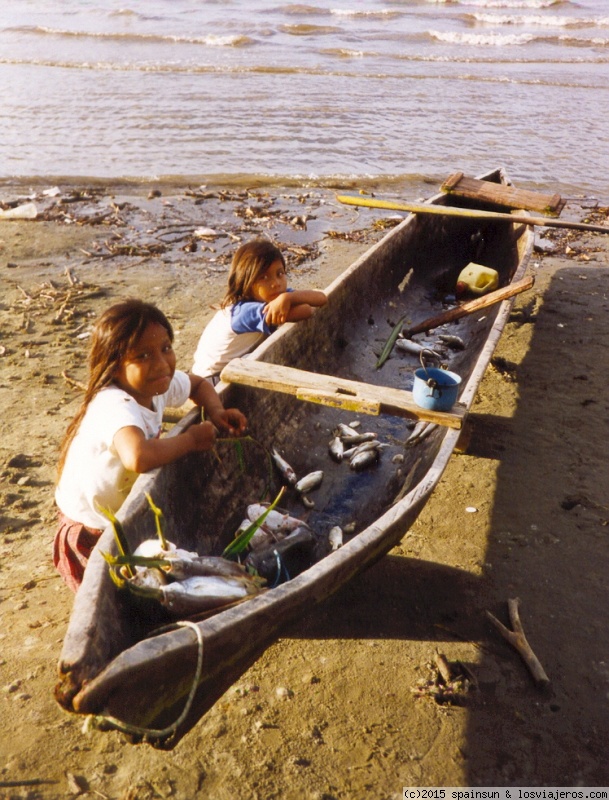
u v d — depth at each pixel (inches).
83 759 123.1
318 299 189.2
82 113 557.3
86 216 389.1
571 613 157.8
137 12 941.8
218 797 118.6
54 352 257.6
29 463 196.7
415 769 125.0
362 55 782.5
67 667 86.6
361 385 153.6
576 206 432.1
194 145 505.0
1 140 494.9
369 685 140.0
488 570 168.6
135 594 103.2
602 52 858.1
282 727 131.0
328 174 467.5
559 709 136.9
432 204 296.8
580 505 190.5
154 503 122.3
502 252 314.3
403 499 131.0
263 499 157.0
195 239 368.2
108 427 116.1
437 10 1039.0
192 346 263.9
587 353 270.1
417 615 156.4
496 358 264.4
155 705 95.7
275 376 154.6
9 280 315.9
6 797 116.2
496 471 203.5
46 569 161.8
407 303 283.7
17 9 947.3
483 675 143.1
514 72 740.7
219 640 96.3
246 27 878.4
